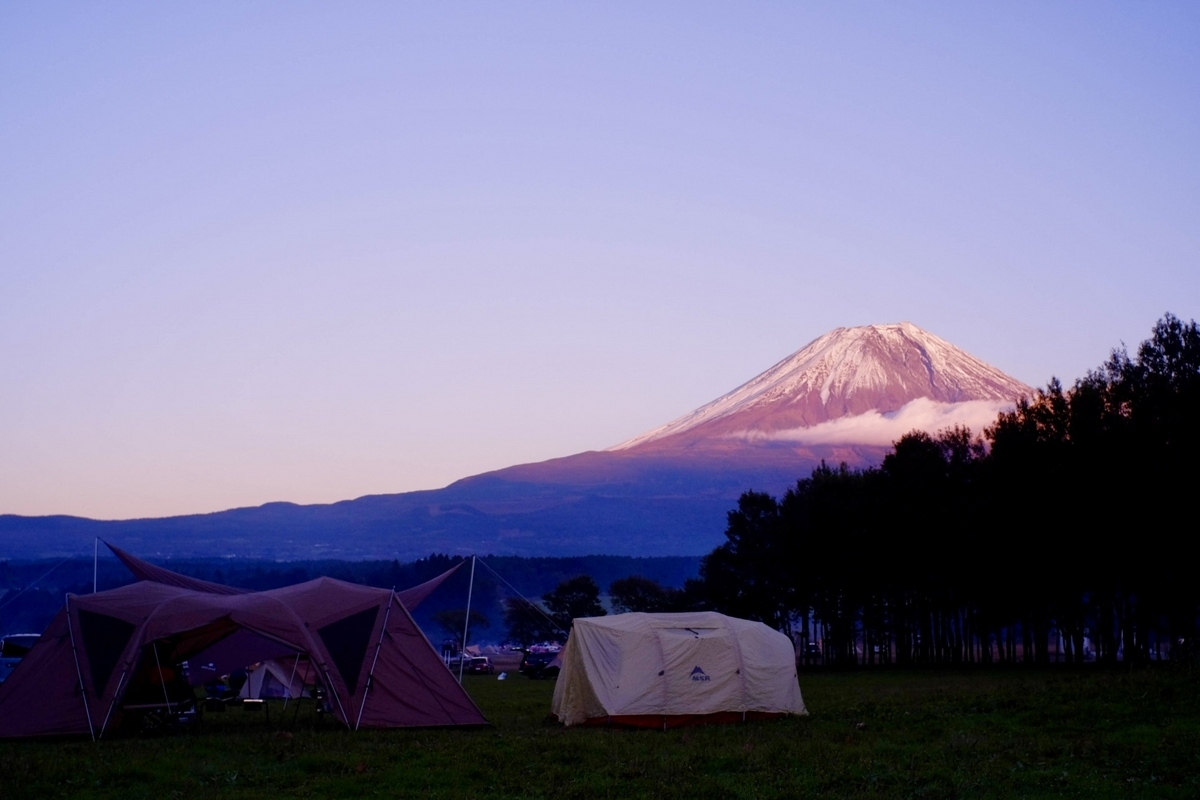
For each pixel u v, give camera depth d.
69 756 19.14
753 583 78.88
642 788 15.73
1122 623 57.56
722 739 21.06
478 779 16.78
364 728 23.34
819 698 32.88
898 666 68.19
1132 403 50.56
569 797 15.12
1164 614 57.00
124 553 28.64
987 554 58.94
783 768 17.09
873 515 68.12
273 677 36.50
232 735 22.52
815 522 73.44
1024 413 55.97
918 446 69.19
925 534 64.06
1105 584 53.56
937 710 23.50
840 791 15.27
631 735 22.30
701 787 15.48
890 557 66.94
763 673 25.45
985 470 61.28
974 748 17.97
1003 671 55.97
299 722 25.38
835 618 74.62
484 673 68.75
